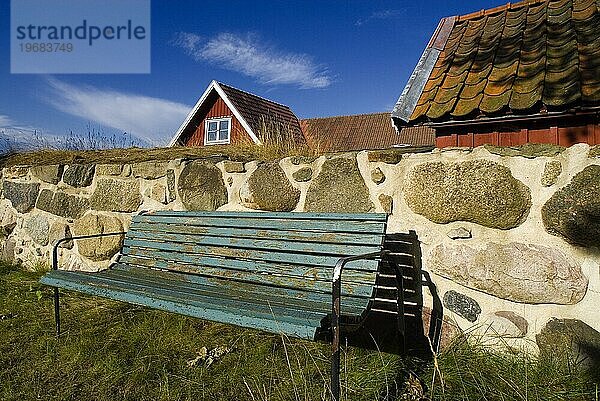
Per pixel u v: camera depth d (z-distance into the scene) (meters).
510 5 4.83
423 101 3.91
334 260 2.52
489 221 2.41
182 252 3.12
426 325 2.66
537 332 2.32
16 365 2.46
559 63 3.50
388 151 2.86
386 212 2.78
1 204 5.18
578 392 2.00
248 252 2.84
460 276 2.51
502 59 3.91
